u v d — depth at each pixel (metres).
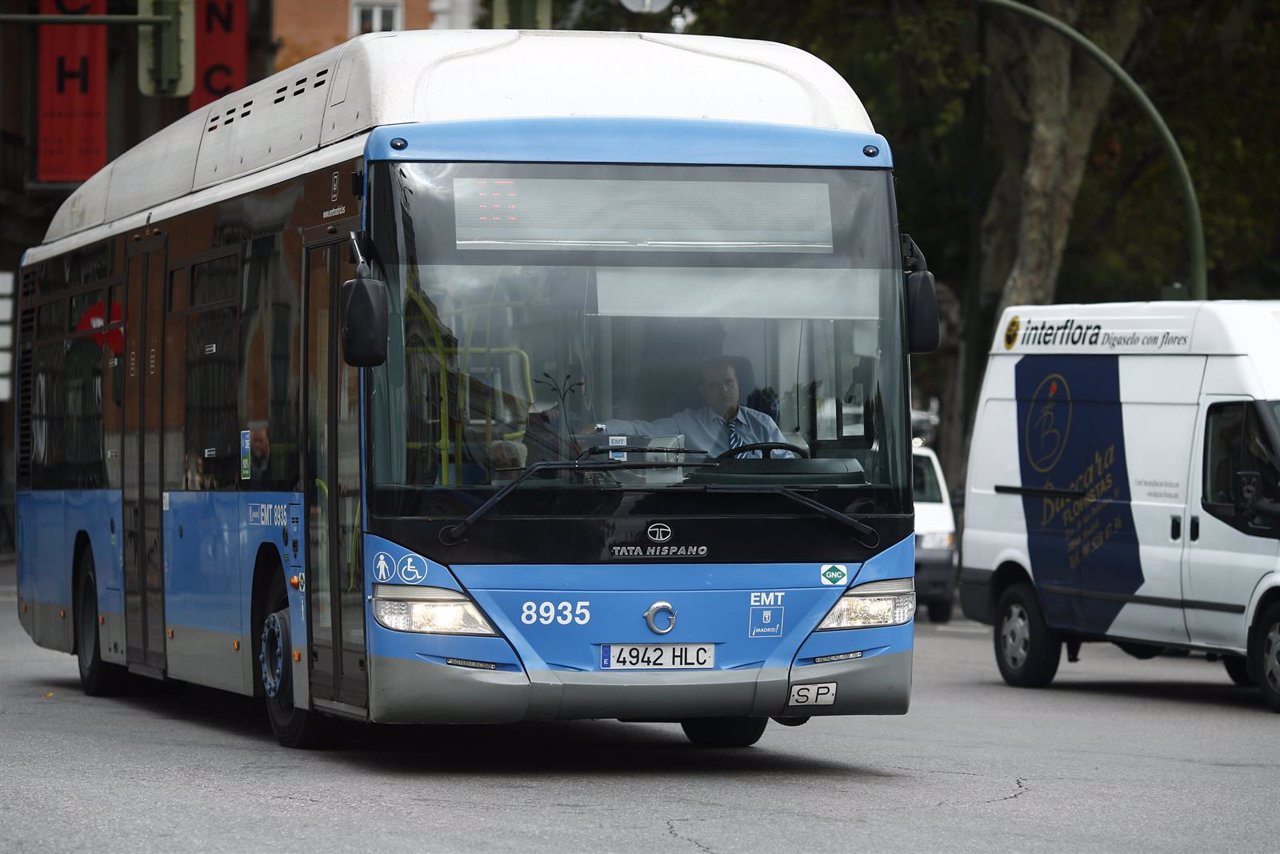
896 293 30.16
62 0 112.88
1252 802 29.03
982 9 88.62
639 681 28.70
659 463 28.86
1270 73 102.31
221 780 29.05
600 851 23.17
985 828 25.70
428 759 32.19
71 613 45.09
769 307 29.56
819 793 28.61
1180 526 46.81
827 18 96.19
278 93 34.78
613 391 28.97
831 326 29.78
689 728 35.19
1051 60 86.81
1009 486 52.25
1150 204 114.56
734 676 28.98
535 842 23.72
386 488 28.61
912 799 28.23
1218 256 116.06
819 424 29.55
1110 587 48.69
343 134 31.16
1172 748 36.56
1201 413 46.53
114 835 23.98
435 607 28.34
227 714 40.38
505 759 32.38
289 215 32.50
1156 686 51.53
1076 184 88.44
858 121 31.33
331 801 26.91
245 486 34.50
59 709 41.00
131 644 40.84
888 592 29.72
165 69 63.31
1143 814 27.48
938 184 110.56
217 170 37.06
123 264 41.50
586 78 30.56
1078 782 30.81
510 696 28.39
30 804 26.47
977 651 61.84
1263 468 44.91
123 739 35.03
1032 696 47.84
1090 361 50.03
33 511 48.41
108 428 42.31
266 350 33.47
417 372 28.64
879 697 29.67
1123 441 48.69
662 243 29.42
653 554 28.78
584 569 28.61
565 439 28.73
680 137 29.77
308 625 31.78
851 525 29.47
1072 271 116.88
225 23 114.75
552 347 28.92
